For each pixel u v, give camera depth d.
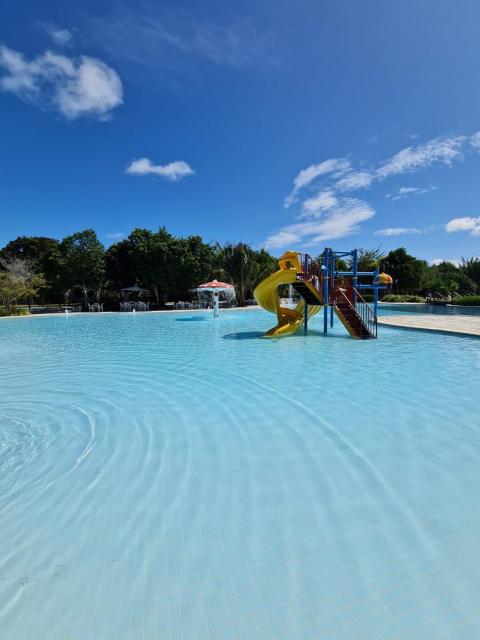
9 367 7.59
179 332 13.55
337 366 7.06
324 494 2.74
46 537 2.33
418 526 2.33
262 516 2.49
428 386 5.57
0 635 1.65
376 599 1.79
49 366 7.62
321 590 1.86
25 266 30.00
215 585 1.91
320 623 1.67
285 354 8.45
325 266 11.02
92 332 14.08
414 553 2.10
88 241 28.50
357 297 12.59
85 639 1.62
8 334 13.74
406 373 6.42
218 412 4.58
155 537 2.31
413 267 36.31
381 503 2.60
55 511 2.61
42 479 3.05
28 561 2.12
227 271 30.86
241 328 14.80
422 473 3.00
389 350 8.79
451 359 7.64
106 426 4.20
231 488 2.86
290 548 2.17
